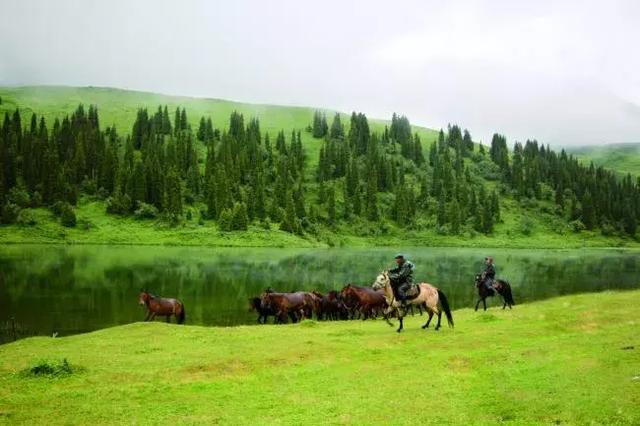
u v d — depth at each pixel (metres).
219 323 38.97
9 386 15.50
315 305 39.38
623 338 19.97
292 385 15.44
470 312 35.91
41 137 183.00
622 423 11.54
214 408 13.48
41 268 74.31
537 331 23.16
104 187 170.12
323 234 174.75
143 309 43.75
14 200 143.00
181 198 166.00
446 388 14.76
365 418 12.52
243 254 119.00
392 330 25.73
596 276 82.69
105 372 17.02
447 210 198.12
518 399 13.50
